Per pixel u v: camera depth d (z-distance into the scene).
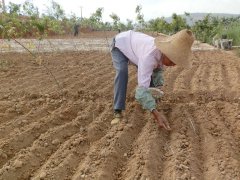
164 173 1.96
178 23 9.52
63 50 7.54
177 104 2.95
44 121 2.67
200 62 5.60
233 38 9.14
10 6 5.20
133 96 3.18
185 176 1.85
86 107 2.99
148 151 2.12
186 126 2.51
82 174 1.96
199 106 2.89
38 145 2.28
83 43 9.48
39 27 5.13
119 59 2.58
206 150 2.20
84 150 2.27
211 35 10.47
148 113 2.78
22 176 2.00
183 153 2.11
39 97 3.30
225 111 2.82
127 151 2.24
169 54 2.21
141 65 2.32
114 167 2.06
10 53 6.65
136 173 1.94
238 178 1.85
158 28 9.30
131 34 2.56
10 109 2.93
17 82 4.04
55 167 2.03
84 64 5.43
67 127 2.55
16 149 2.29
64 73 4.57
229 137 2.32
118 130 2.47
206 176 1.92
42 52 7.00
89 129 2.47
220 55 6.73
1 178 1.93
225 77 4.32
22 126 2.65
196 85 3.73
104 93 3.38
